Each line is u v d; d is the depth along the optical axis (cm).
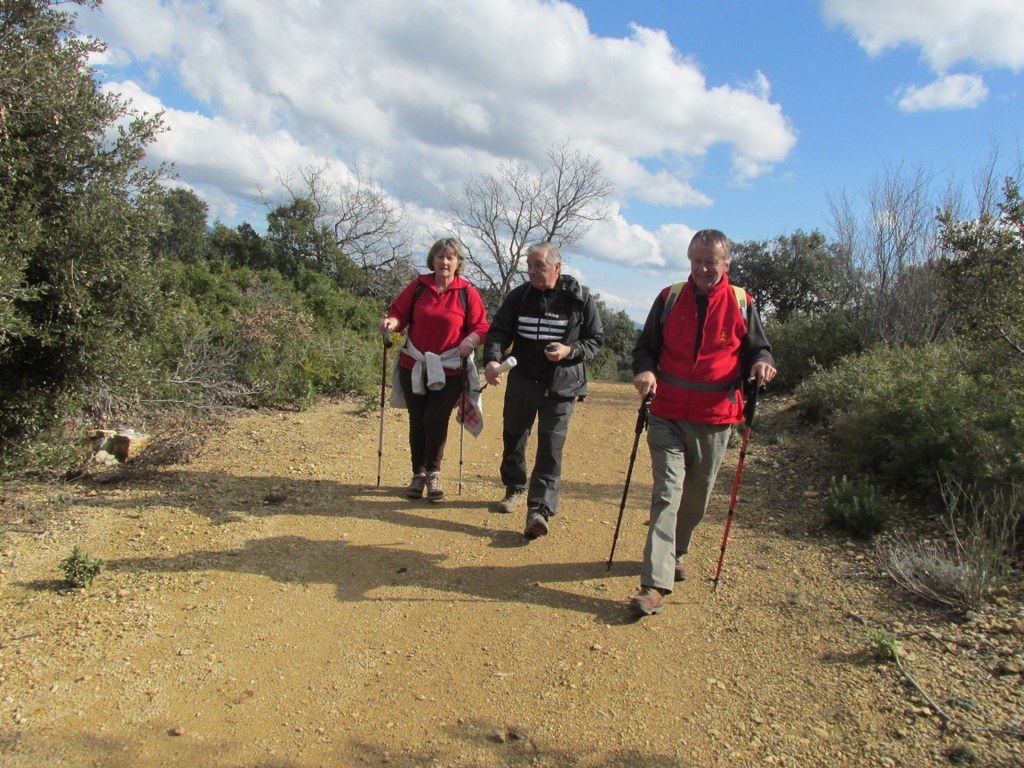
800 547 454
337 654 326
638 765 254
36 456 489
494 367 451
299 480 573
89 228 459
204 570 399
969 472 476
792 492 573
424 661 323
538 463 475
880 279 1061
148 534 443
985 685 289
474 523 497
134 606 354
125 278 495
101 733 260
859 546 450
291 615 359
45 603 350
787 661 321
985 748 252
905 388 594
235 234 2353
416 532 475
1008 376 531
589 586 403
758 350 380
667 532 369
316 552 434
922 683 294
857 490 502
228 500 513
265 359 908
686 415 375
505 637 345
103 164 479
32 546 411
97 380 503
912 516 489
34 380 490
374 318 1575
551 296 474
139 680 294
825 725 273
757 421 848
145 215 496
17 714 265
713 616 366
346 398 965
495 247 2858
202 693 289
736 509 532
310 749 260
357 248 2447
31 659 301
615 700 294
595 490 597
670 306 381
